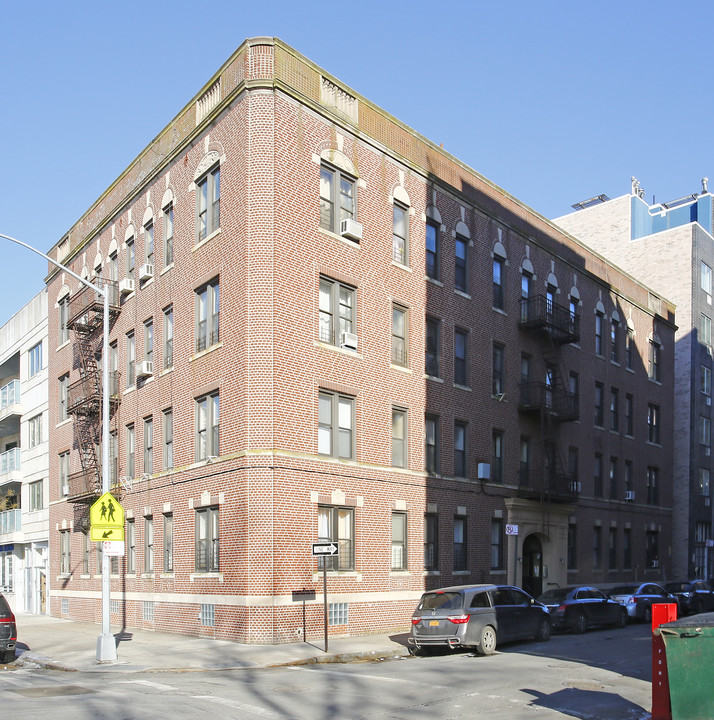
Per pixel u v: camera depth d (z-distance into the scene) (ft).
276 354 76.13
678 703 32.60
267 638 71.72
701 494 165.07
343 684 50.52
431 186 98.12
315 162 83.10
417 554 89.04
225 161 82.79
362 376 84.99
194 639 77.25
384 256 89.92
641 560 137.18
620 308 139.23
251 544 73.31
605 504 127.75
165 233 94.43
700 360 168.14
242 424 75.61
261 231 77.41
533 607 73.51
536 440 111.96
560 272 122.11
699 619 34.63
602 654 65.21
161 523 89.40
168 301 91.66
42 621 111.24
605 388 131.54
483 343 103.65
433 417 95.25
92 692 48.39
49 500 124.26
